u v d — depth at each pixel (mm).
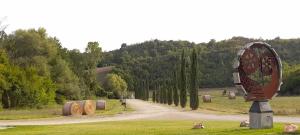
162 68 176625
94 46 124000
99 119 42688
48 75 85438
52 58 93188
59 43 114250
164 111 59875
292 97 94625
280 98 89438
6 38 87688
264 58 22969
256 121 22625
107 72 174250
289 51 157125
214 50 166750
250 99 22516
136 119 40875
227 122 32031
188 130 23391
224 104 75688
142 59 198000
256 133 20422
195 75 63125
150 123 32344
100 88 138500
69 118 44938
